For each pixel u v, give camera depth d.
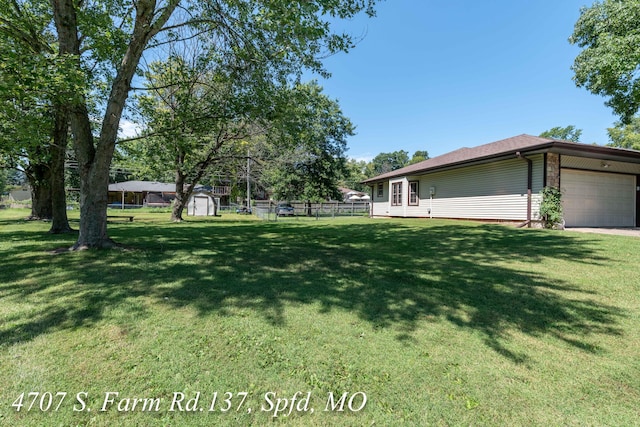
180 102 7.52
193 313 2.95
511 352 2.34
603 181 11.90
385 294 3.58
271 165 17.77
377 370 2.10
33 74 4.40
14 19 5.79
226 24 6.42
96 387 1.89
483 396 1.85
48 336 2.46
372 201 22.45
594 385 1.96
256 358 2.23
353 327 2.73
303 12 4.99
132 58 5.62
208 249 6.36
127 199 42.53
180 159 15.66
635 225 12.60
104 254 5.41
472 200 13.48
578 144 9.65
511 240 7.50
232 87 7.50
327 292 3.62
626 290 3.73
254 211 29.44
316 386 1.94
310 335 2.57
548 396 1.85
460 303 3.31
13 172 52.25
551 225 10.13
